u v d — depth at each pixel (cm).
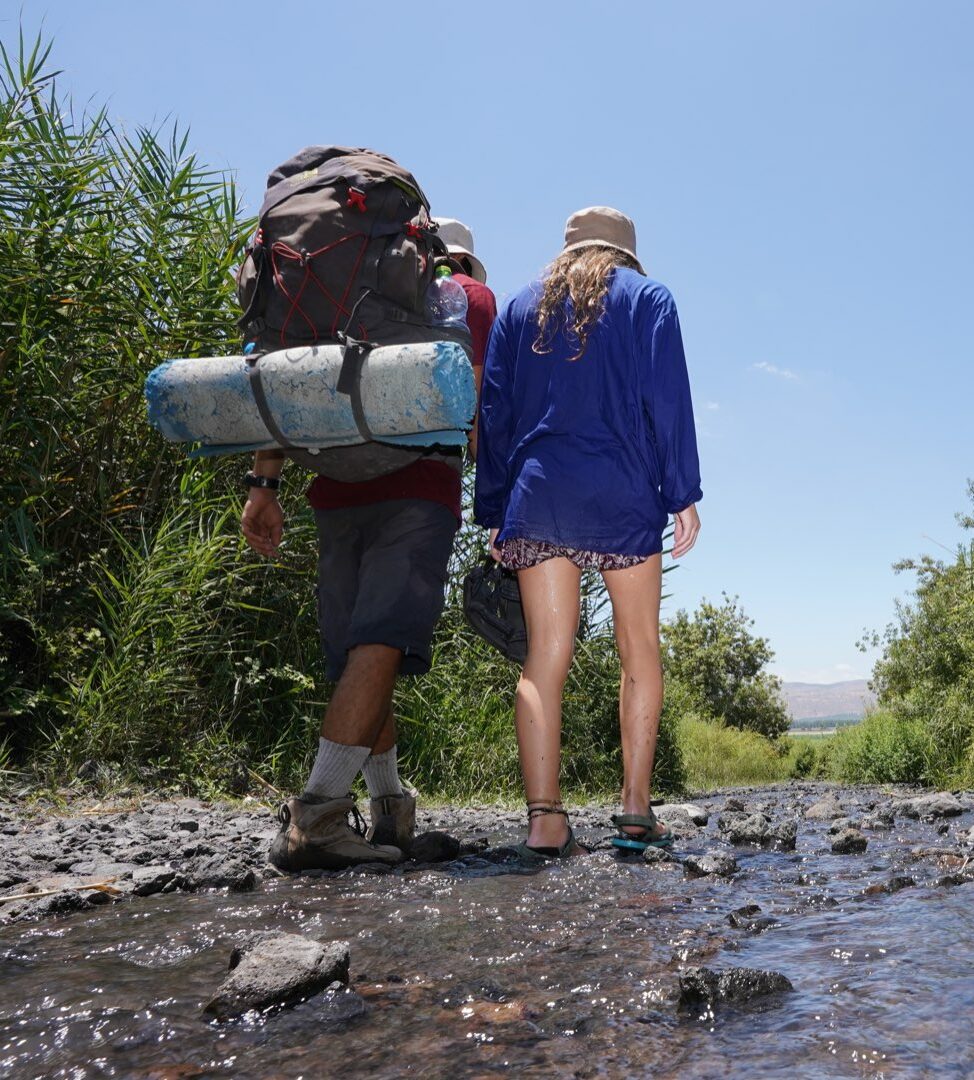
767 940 169
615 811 461
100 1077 110
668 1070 108
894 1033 116
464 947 167
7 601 459
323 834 259
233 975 134
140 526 530
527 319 307
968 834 333
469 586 321
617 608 296
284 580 555
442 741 601
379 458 262
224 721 509
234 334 562
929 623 1582
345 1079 108
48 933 186
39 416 513
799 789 1009
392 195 257
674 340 290
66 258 542
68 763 432
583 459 290
